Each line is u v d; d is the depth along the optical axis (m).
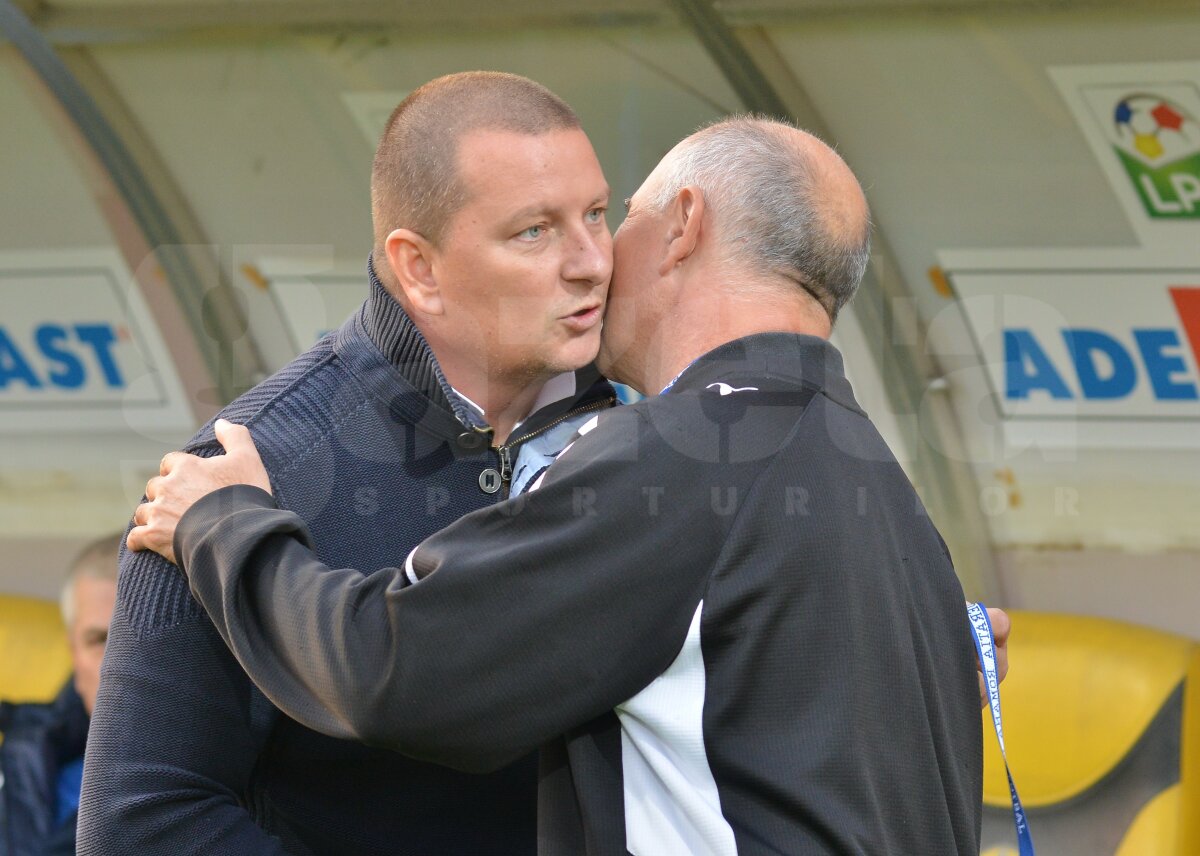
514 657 4.62
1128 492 13.70
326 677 4.73
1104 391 13.52
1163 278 12.92
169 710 5.15
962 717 5.42
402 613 4.60
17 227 15.33
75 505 16.44
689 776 4.80
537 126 5.22
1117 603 13.88
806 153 5.48
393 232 5.32
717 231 5.41
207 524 5.04
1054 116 12.37
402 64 13.19
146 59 13.46
